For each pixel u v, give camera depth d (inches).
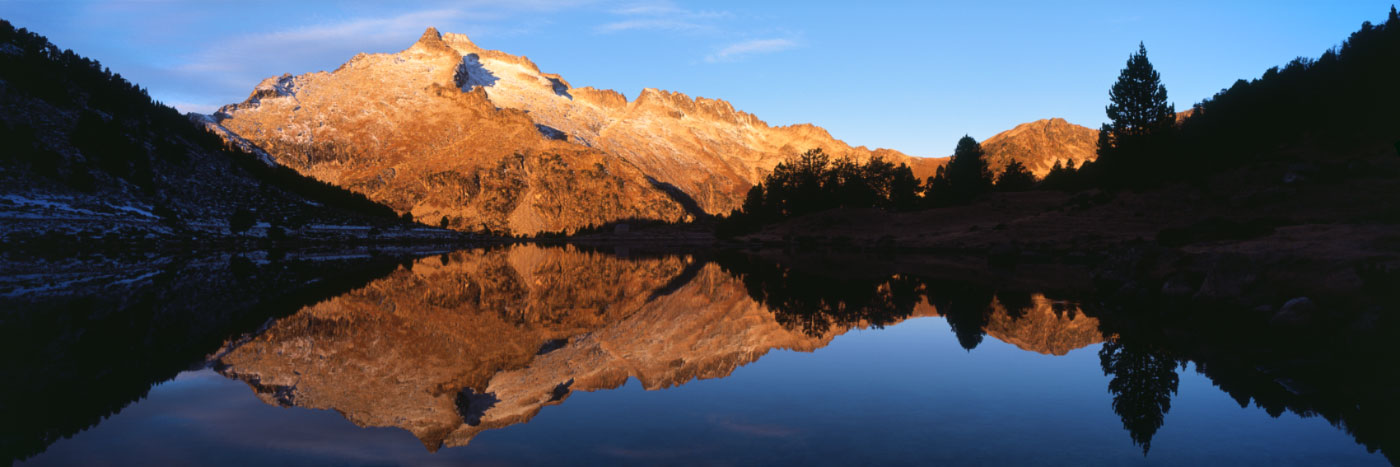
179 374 525.3
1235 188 2596.0
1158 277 1014.4
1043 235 2711.6
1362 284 663.1
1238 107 3284.9
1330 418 388.5
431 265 2407.7
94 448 335.6
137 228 3225.9
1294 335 671.1
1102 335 719.7
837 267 2073.1
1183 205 2625.5
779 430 365.1
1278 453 326.6
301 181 6166.3
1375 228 1039.0
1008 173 5334.6
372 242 5354.3
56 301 1047.0
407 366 566.3
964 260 2351.1
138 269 1849.2
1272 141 2982.3
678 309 1018.7
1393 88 2522.1
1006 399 438.9
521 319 903.1
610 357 609.9
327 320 863.7
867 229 4180.6
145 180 3789.4
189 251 3164.4
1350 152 2512.3
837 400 437.4
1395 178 2174.0
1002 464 305.6
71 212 2999.5
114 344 664.4
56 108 3922.2
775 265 2239.2
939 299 1116.5
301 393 463.2
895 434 356.2
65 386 481.1
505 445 338.0
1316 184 2317.9
